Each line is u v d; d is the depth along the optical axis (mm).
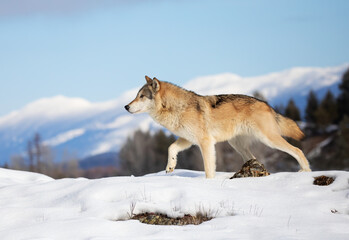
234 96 34562
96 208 24469
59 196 27297
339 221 22891
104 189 26547
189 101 33750
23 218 24125
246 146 36094
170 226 22047
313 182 29047
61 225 21828
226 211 23797
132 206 24328
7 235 20859
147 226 21984
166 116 34062
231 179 30172
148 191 25875
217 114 33719
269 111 34531
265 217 23109
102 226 21734
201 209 23953
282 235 20453
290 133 36094
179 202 24625
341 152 170250
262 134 33906
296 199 25891
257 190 27609
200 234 20656
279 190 27969
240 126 34344
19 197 28000
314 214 23781
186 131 33594
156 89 34125
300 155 33656
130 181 28609
